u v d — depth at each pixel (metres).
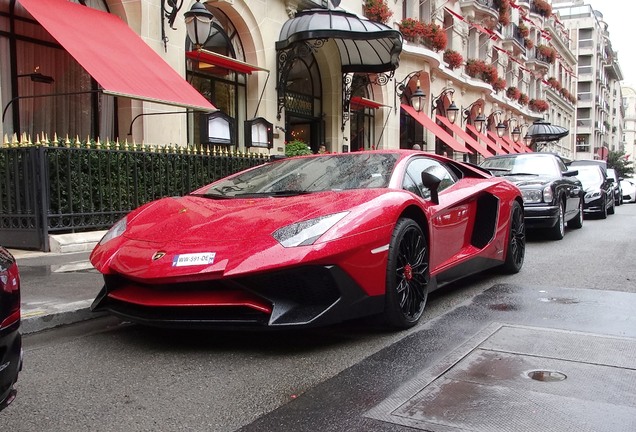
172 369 3.23
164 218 3.98
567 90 55.00
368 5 18.00
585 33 76.31
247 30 12.95
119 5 9.82
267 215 3.65
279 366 3.25
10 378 2.05
